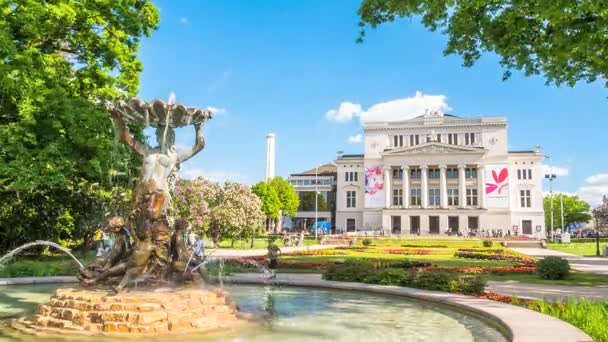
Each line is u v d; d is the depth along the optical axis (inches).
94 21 870.4
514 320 335.3
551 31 552.7
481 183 3201.3
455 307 427.5
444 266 942.4
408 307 458.3
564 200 4697.3
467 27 604.1
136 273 410.0
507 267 901.8
